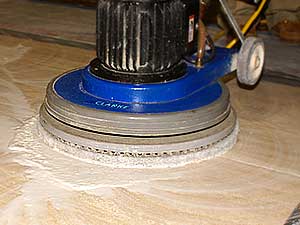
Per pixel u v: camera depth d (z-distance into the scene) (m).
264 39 1.74
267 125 1.07
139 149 0.86
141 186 0.83
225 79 1.31
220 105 0.94
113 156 0.88
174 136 0.88
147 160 0.88
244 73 1.05
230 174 0.88
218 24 1.51
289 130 1.05
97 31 0.91
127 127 0.86
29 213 0.75
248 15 1.54
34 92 1.18
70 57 1.46
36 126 1.01
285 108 1.17
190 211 0.77
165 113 0.87
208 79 1.00
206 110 0.90
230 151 0.95
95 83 0.92
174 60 0.91
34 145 0.94
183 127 0.88
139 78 0.90
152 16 0.85
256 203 0.80
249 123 1.08
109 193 0.81
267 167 0.91
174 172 0.87
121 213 0.76
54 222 0.74
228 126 0.95
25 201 0.78
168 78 0.91
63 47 1.56
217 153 0.93
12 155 0.91
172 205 0.78
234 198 0.81
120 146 0.87
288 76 1.38
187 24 0.95
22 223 0.73
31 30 1.73
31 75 1.29
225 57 1.06
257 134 1.03
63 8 2.09
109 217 0.75
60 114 0.91
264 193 0.82
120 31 0.87
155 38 0.87
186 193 0.82
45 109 0.96
